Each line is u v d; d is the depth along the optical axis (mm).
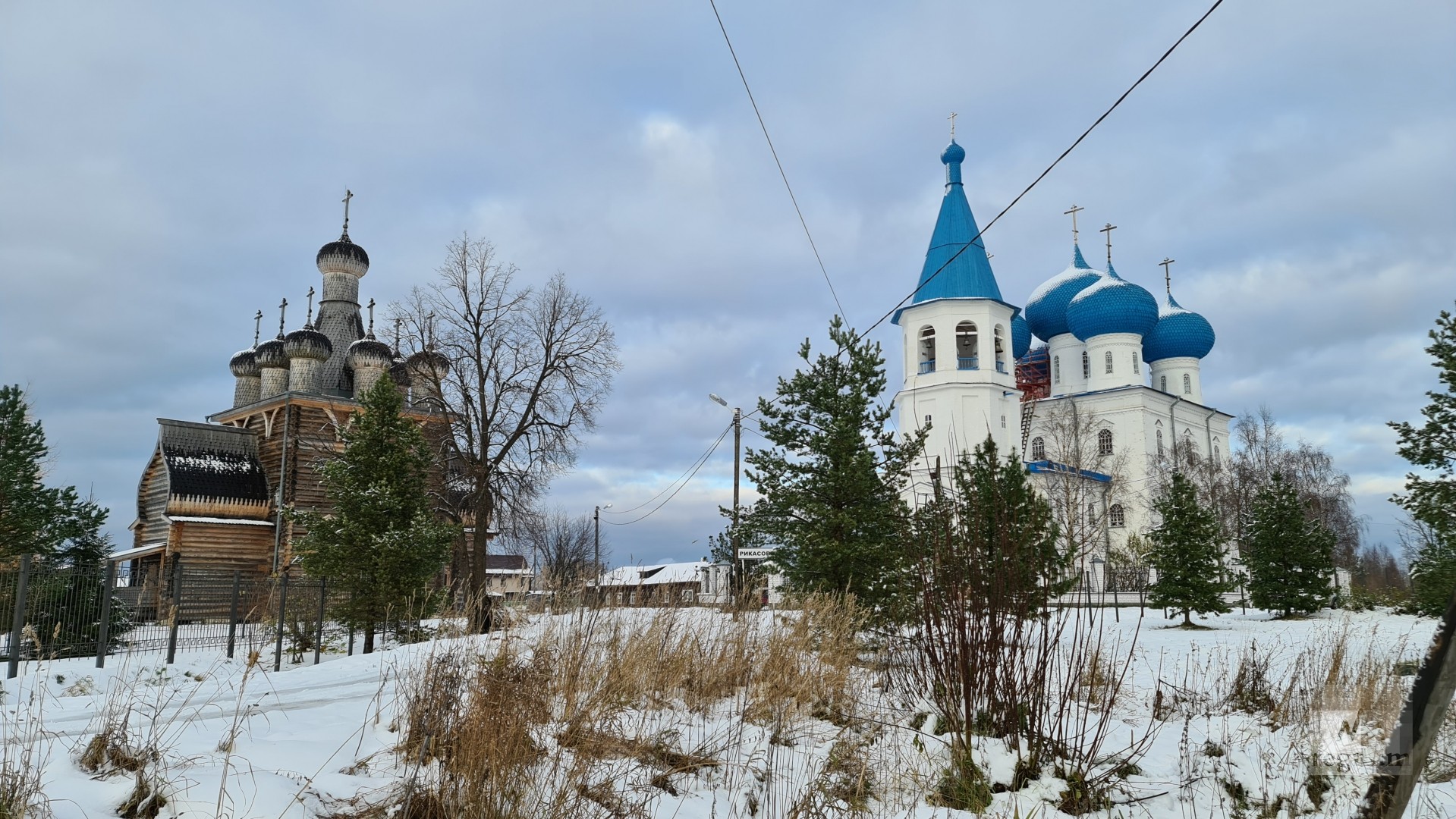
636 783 6246
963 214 52875
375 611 23109
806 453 18344
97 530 24578
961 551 7957
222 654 21047
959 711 7594
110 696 7797
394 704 8883
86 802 4945
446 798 5461
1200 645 20172
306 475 42656
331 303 51062
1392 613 33312
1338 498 61844
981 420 50062
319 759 6395
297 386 45812
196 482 41781
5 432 23312
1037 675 7594
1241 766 7926
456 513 31844
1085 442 61812
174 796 4902
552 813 5359
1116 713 10297
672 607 11516
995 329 52500
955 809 6684
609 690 7762
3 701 10531
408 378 35531
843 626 11562
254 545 42375
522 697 6344
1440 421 15969
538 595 10977
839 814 6348
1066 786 6906
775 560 18125
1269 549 33250
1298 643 19969
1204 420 70938
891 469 18141
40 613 18984
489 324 31266
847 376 18359
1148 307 65750
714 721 8891
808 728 9008
